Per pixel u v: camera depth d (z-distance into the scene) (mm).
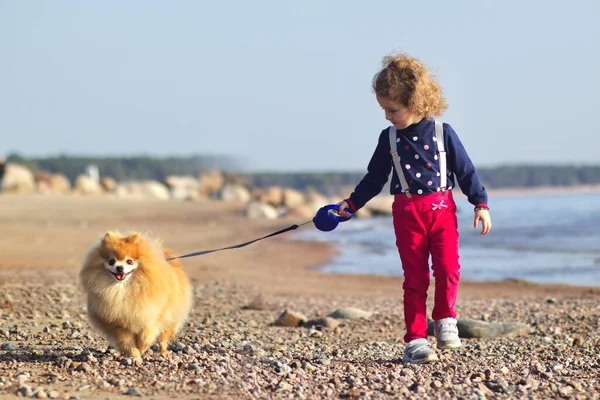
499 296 14172
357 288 15844
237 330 8969
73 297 11523
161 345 6879
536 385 5770
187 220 39344
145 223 36312
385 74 6039
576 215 50469
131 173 126625
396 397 5332
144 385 5496
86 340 7699
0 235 25969
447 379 5895
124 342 6453
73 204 44625
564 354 7477
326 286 16125
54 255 20703
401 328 9719
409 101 5988
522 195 143000
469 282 17047
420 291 6340
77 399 5078
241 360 6684
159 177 127312
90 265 6438
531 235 32312
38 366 6148
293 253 25766
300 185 129500
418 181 6129
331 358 7027
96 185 66062
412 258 6266
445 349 7012
